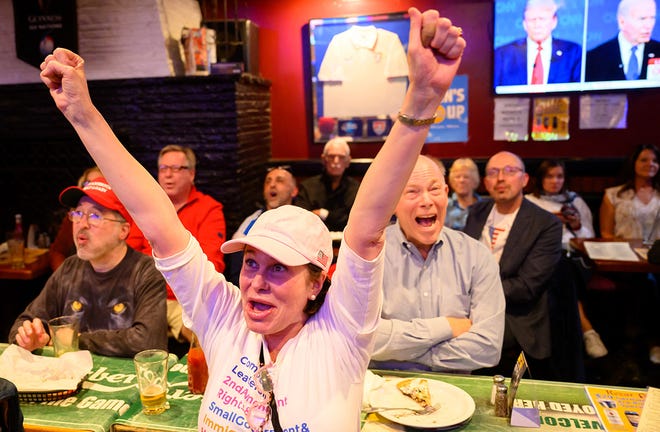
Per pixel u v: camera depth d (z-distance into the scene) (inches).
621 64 193.6
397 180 40.9
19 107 187.5
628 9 189.3
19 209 193.6
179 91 180.1
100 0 179.2
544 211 118.6
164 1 179.8
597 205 197.5
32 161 190.4
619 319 168.9
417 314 85.5
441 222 83.7
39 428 60.7
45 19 181.5
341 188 192.1
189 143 183.3
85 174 142.6
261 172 207.5
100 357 81.4
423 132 40.1
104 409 64.8
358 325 44.9
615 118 197.5
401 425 60.9
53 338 76.3
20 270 143.6
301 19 208.5
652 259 136.3
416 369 82.5
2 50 186.4
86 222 88.2
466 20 200.5
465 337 80.4
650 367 147.0
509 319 113.6
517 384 62.1
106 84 182.9
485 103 204.5
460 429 60.6
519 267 116.2
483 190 205.6
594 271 157.5
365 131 211.0
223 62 191.6
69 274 94.0
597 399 67.0
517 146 205.0
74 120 47.2
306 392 45.3
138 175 48.3
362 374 46.3
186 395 69.1
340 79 208.8
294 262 44.3
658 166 175.2
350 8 205.2
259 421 45.8
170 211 49.3
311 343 46.6
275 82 214.1
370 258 43.2
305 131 215.8
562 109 199.8
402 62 203.9
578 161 198.5
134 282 90.4
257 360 48.1
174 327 124.6
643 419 61.8
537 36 196.2
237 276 124.9
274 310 45.6
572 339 113.7
